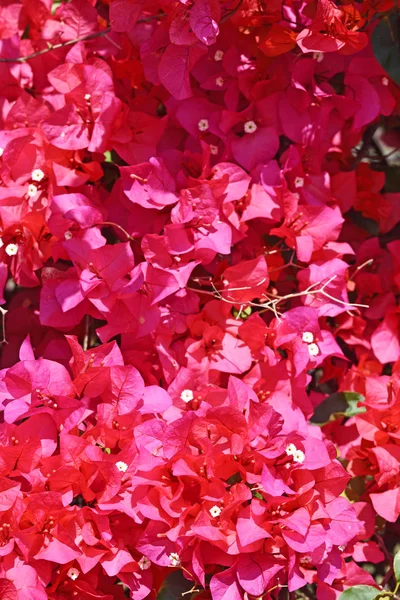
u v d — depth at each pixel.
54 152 1.28
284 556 1.22
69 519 1.21
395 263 1.32
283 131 1.29
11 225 1.26
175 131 1.31
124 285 1.24
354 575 1.26
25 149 1.27
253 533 1.20
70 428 1.21
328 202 1.31
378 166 1.39
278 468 1.22
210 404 1.24
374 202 1.35
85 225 1.25
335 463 1.23
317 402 1.30
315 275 1.28
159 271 1.25
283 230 1.28
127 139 1.28
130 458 1.21
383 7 1.26
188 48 1.25
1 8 1.32
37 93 1.32
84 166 1.28
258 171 1.28
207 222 1.26
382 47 1.27
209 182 1.26
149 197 1.26
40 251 1.27
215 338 1.26
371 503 1.28
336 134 1.34
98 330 1.25
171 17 1.25
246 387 1.22
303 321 1.26
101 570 1.25
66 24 1.32
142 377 1.27
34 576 1.19
